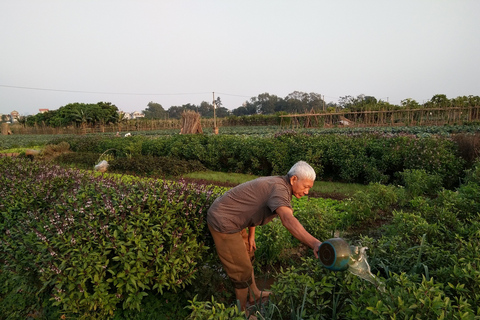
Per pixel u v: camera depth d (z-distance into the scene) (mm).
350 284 2926
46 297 3996
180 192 4172
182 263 3596
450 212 4754
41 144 31172
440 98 36000
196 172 14664
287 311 3041
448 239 4316
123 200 3668
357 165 11109
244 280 3570
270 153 12883
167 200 3826
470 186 6418
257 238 5148
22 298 4125
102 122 66812
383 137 11828
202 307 2637
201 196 4156
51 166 7699
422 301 2199
